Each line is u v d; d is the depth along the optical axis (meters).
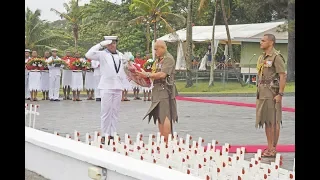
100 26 47.62
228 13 36.84
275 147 8.57
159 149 6.77
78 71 21.72
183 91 31.12
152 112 8.39
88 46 48.06
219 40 37.03
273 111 8.47
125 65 8.55
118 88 10.04
